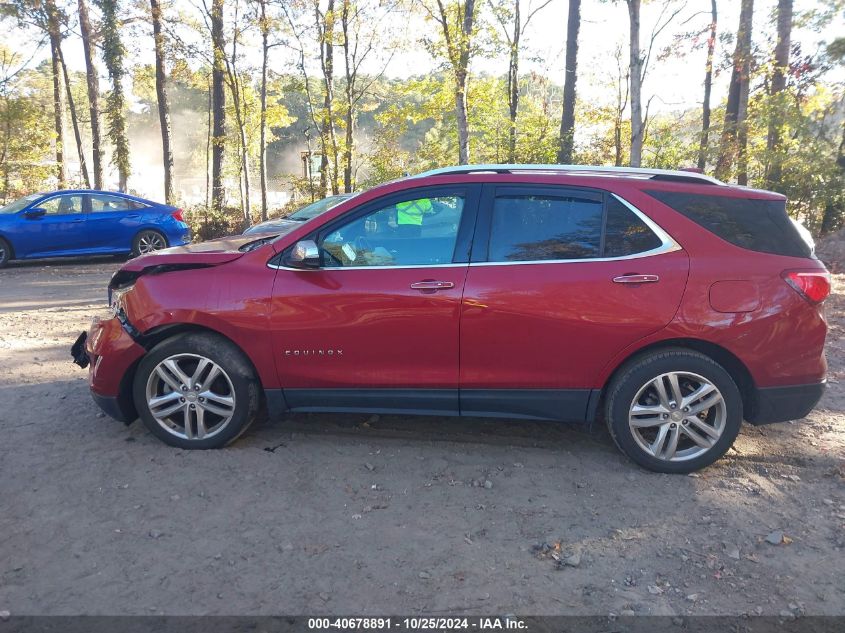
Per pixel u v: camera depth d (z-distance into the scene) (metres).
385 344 4.01
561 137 20.53
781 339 3.83
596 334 3.86
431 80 20.75
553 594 2.94
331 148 22.77
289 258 4.12
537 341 3.90
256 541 3.30
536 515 3.57
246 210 22.66
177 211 15.28
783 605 2.88
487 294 3.89
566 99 22.00
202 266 4.21
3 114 27.92
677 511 3.62
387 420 4.86
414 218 4.09
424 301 3.93
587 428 4.73
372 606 2.84
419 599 2.89
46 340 7.33
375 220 4.12
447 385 4.03
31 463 4.09
